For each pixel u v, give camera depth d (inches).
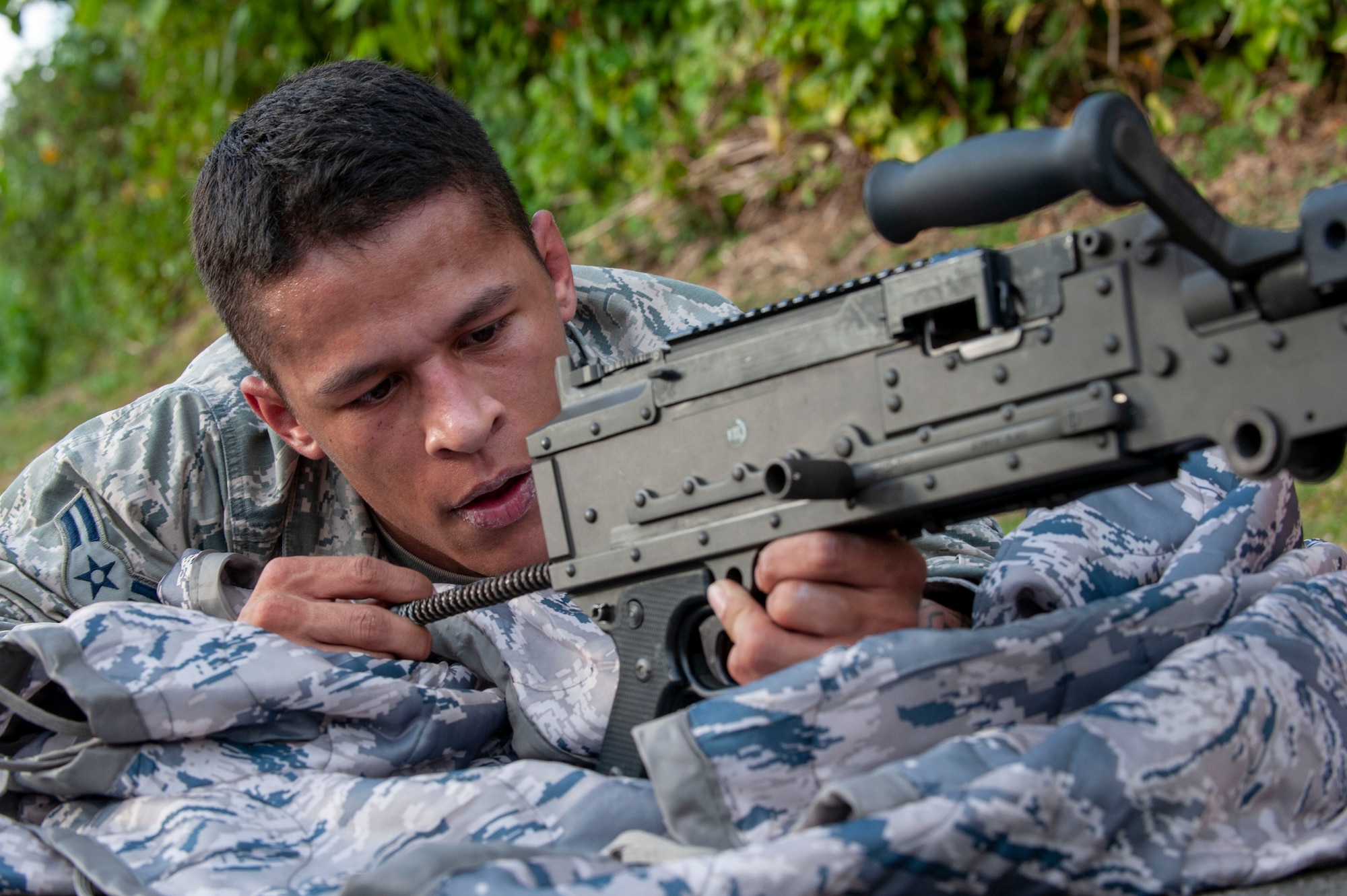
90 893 61.7
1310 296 47.1
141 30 366.6
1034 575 69.2
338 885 61.6
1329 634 61.8
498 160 82.6
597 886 48.5
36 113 424.5
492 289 75.9
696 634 68.2
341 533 93.4
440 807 64.2
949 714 57.7
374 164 73.5
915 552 62.8
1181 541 74.1
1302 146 191.5
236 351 100.7
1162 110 205.5
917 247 218.4
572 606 80.1
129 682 68.6
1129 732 52.8
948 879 49.5
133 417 92.3
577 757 76.6
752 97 242.5
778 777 57.2
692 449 64.8
